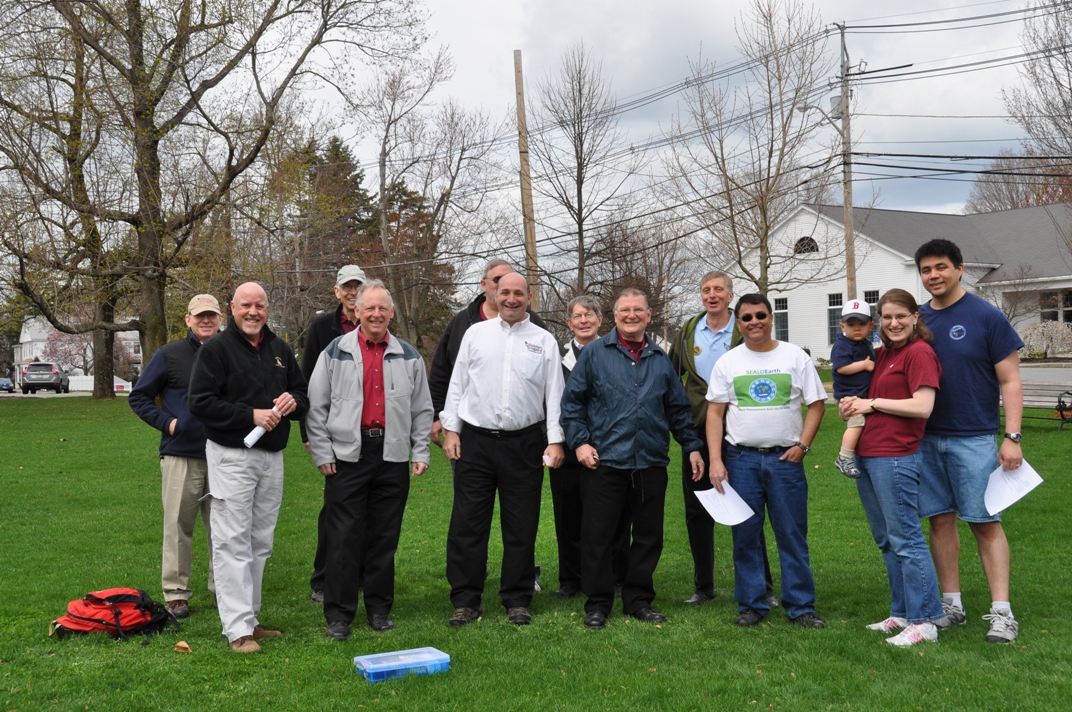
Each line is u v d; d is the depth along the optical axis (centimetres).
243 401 483
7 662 450
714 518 493
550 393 545
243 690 411
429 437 551
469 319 612
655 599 578
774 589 596
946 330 488
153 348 2208
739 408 512
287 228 2458
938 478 496
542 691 405
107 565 676
